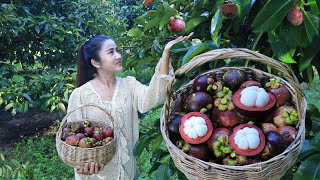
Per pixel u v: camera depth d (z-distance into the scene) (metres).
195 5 1.92
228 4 1.57
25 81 4.60
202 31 2.06
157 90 2.02
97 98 2.22
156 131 2.17
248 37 1.95
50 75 4.55
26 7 4.94
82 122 2.23
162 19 1.96
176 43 1.88
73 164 2.10
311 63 1.72
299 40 1.53
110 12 7.96
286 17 1.51
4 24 4.60
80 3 5.57
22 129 5.45
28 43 5.04
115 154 2.21
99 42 2.17
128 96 2.23
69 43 5.04
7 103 4.47
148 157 4.13
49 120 5.73
